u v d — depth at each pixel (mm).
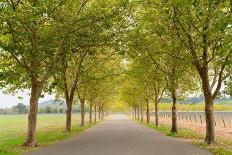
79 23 25766
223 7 19688
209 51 29234
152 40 29844
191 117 89125
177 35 26406
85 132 41250
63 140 29984
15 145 26094
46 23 26344
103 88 67250
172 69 36094
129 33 28422
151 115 137500
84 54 40344
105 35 27438
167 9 22719
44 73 28438
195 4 19875
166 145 24750
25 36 23297
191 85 40406
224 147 23844
